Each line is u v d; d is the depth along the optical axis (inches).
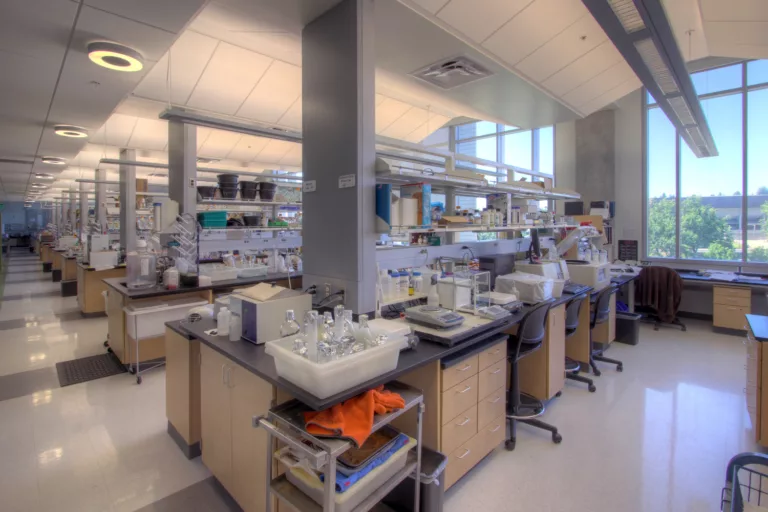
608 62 137.3
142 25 88.6
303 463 50.7
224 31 142.1
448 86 143.6
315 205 96.1
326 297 92.7
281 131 122.6
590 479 80.1
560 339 114.4
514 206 151.7
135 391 119.0
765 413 87.0
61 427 98.1
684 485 78.2
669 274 197.6
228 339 73.5
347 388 51.4
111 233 305.3
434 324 78.7
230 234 180.2
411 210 91.4
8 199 614.9
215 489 75.9
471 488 77.1
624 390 124.3
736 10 108.3
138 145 249.1
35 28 88.7
